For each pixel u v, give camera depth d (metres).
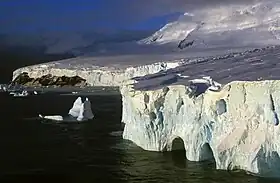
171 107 27.00
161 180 22.38
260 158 21.34
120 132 37.78
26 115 52.00
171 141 27.55
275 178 21.28
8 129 40.78
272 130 21.14
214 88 24.30
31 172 24.94
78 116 47.91
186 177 22.45
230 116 23.06
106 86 120.81
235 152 22.45
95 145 32.03
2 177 23.92
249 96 22.23
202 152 25.16
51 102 71.44
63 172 24.78
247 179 21.25
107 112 54.19
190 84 27.17
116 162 26.44
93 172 24.56
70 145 32.47
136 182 22.31
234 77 26.36
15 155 29.34
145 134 28.72
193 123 25.20
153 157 26.84
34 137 36.22
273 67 27.81
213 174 22.48
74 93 95.69
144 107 27.95
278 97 20.81
